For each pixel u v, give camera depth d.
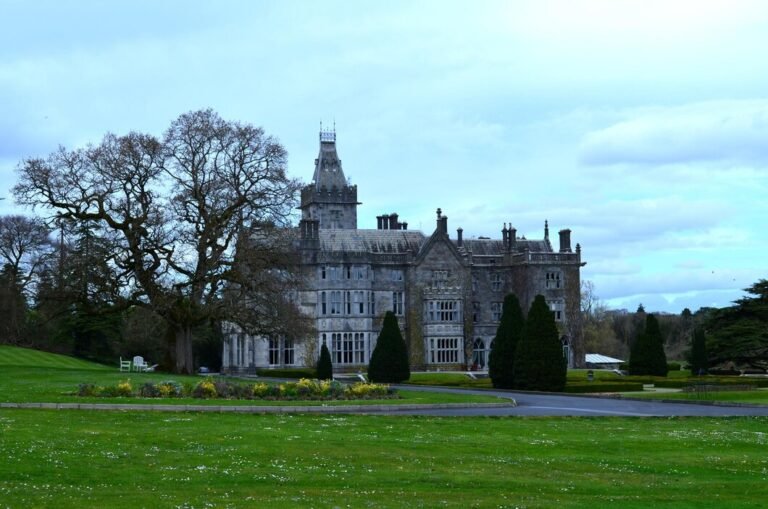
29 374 70.75
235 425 42.81
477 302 139.38
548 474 33.06
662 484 31.94
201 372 145.25
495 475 32.41
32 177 80.62
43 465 30.61
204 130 83.69
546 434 43.88
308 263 130.50
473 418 50.06
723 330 119.81
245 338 128.25
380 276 133.50
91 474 29.78
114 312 83.81
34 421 40.84
